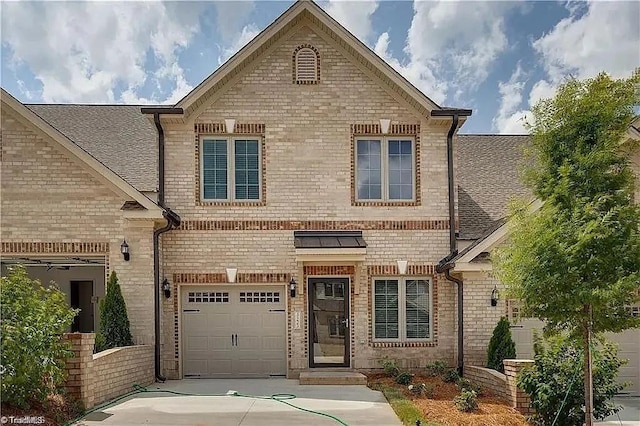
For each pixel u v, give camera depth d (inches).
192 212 565.6
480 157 726.5
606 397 366.9
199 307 569.9
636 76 316.2
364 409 406.3
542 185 331.9
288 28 578.6
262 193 575.8
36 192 529.7
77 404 382.9
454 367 558.6
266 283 565.9
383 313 574.2
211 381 538.9
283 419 374.9
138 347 497.0
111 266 529.3
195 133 570.9
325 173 576.1
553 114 329.4
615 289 281.7
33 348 330.6
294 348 562.6
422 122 583.5
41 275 743.1
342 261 550.6
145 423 362.0
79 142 657.0
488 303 540.1
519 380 388.8
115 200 533.3
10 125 530.0
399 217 577.0
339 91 581.0
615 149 316.2
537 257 310.5
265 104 576.7
